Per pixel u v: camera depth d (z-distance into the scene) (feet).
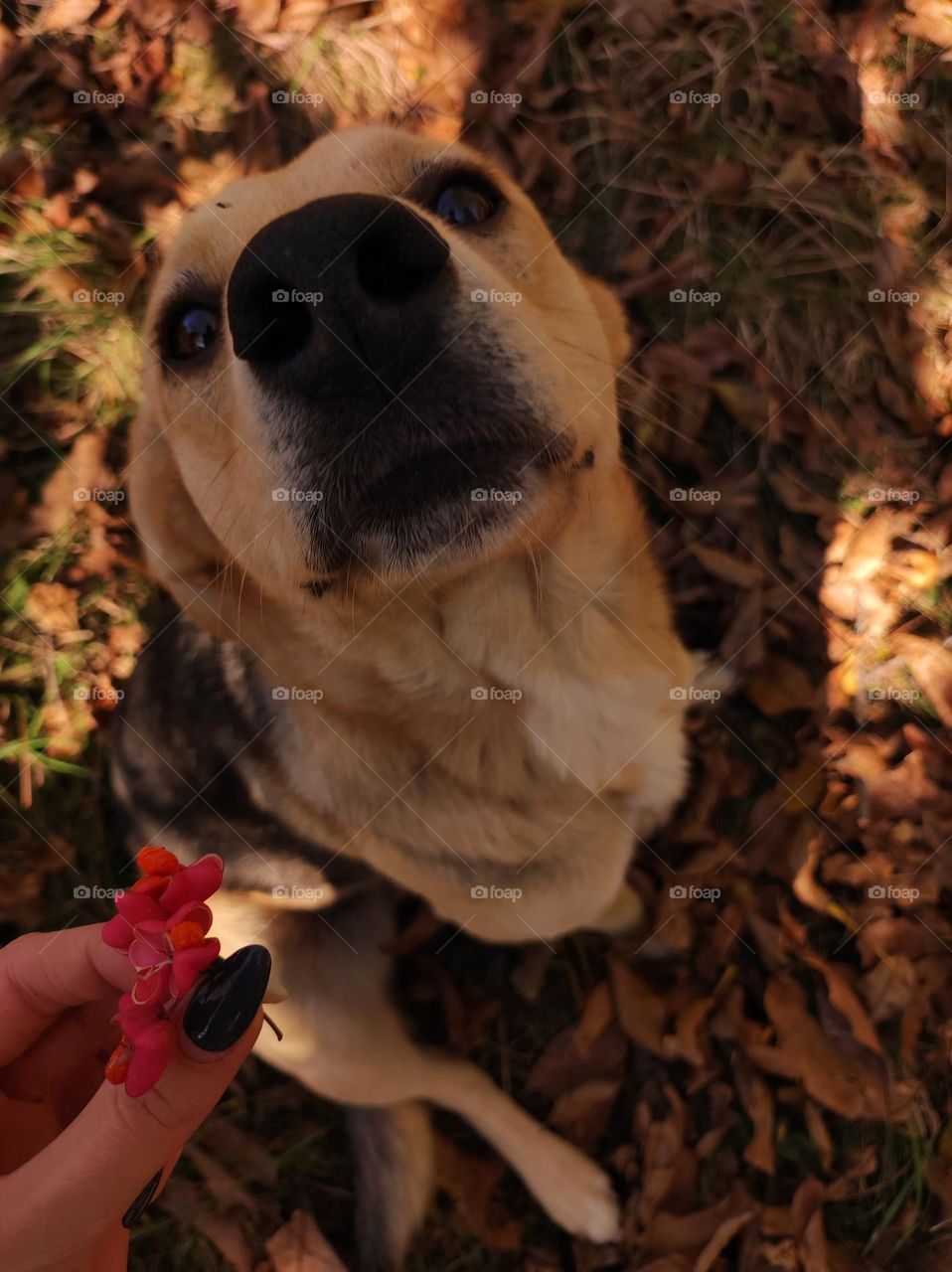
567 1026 1.54
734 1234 1.41
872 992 1.47
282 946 1.41
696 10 1.77
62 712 1.68
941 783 1.53
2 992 0.81
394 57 1.79
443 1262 1.48
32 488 1.72
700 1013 1.49
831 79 1.76
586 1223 1.43
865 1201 1.41
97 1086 0.90
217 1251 1.51
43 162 1.75
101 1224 0.69
